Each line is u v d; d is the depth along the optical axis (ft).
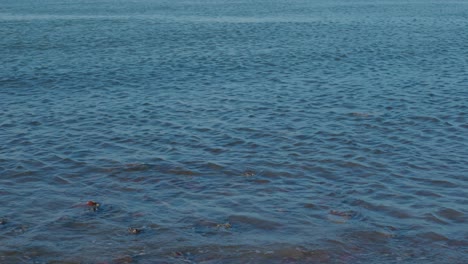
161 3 260.42
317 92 75.61
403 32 141.79
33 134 58.54
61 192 44.19
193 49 113.70
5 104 70.74
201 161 50.42
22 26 159.02
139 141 56.18
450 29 148.56
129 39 130.00
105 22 170.71
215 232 37.78
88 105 70.08
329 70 91.09
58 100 72.79
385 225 38.63
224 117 64.18
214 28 152.56
